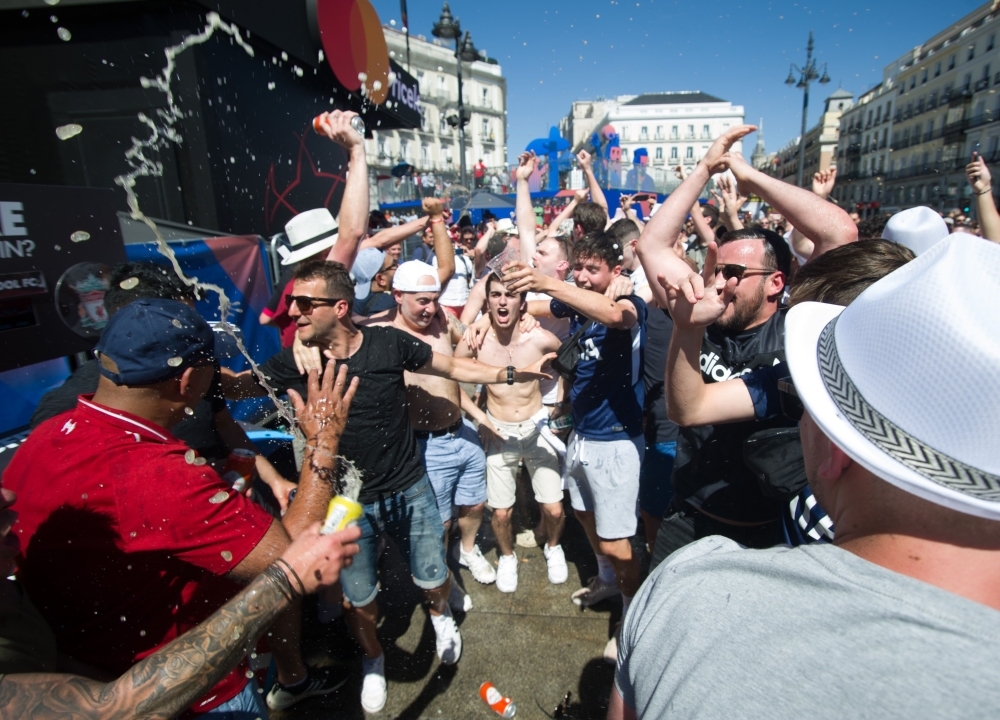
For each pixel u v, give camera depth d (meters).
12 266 1.70
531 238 3.32
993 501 0.51
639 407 2.25
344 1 5.75
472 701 2.11
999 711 0.44
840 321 0.69
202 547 1.08
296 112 5.55
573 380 2.32
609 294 2.29
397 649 2.36
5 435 1.73
